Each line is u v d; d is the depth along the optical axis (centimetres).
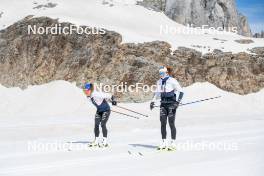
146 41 5709
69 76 5462
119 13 6994
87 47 5569
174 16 8119
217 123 3077
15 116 4181
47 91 5297
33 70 5616
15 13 6775
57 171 1040
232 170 952
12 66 5772
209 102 5278
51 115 4328
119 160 1224
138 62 5431
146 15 7306
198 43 6231
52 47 5681
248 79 5828
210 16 8556
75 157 1304
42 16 6047
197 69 5756
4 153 1423
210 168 996
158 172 971
